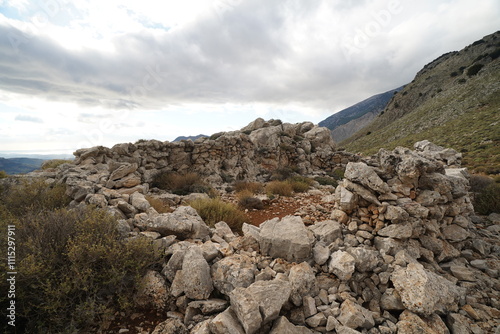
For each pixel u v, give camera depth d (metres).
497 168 18.38
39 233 3.44
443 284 3.36
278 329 2.70
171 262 3.79
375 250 4.49
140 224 5.09
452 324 3.13
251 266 3.84
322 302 3.36
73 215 4.06
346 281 3.66
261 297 2.92
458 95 60.81
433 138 43.16
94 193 6.30
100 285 3.27
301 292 3.35
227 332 2.62
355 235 4.90
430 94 84.31
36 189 6.39
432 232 4.87
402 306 3.26
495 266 4.63
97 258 3.33
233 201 10.49
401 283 3.34
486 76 58.47
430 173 5.36
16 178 8.40
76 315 2.88
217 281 3.56
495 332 3.09
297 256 4.05
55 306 2.70
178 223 4.89
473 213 7.17
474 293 3.87
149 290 3.47
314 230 5.03
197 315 3.13
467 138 34.78
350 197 5.18
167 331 2.86
